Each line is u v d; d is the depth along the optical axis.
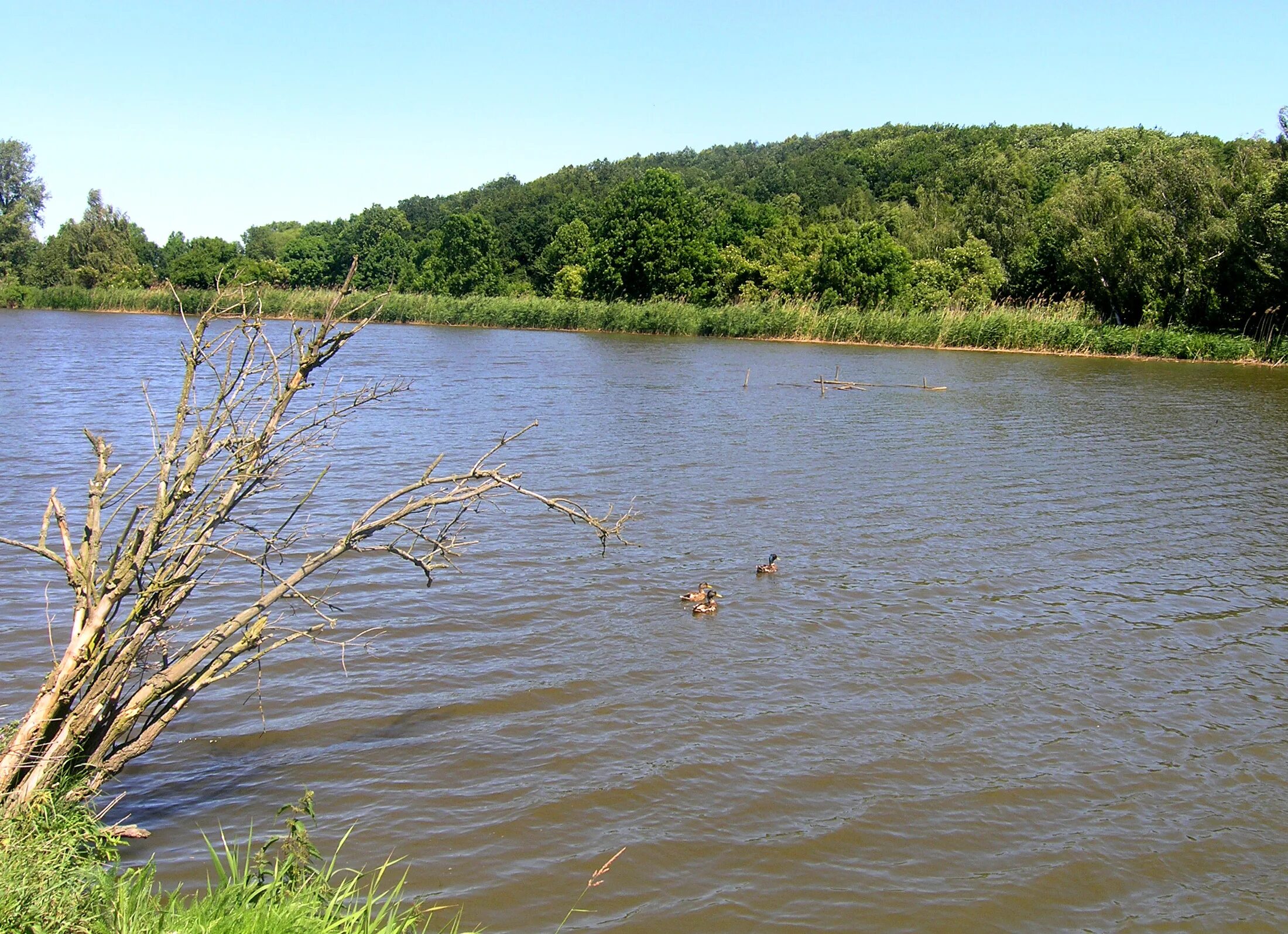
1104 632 13.81
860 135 188.88
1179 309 61.59
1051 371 50.47
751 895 8.01
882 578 15.79
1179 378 47.84
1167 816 9.38
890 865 8.47
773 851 8.58
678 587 15.12
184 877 7.84
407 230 121.44
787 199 122.69
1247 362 55.97
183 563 7.73
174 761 9.82
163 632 11.55
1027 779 9.89
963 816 9.23
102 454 7.84
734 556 16.73
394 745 10.20
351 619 13.60
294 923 6.14
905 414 33.88
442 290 99.19
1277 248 55.28
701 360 54.69
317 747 10.16
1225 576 16.48
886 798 9.48
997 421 32.66
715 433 29.00
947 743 10.55
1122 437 30.03
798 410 34.28
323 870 8.06
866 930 7.66
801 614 14.12
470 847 8.49
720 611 14.13
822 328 70.19
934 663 12.56
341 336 8.10
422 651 12.56
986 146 127.25
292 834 6.98
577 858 8.39
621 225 89.75
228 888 6.55
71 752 7.21
